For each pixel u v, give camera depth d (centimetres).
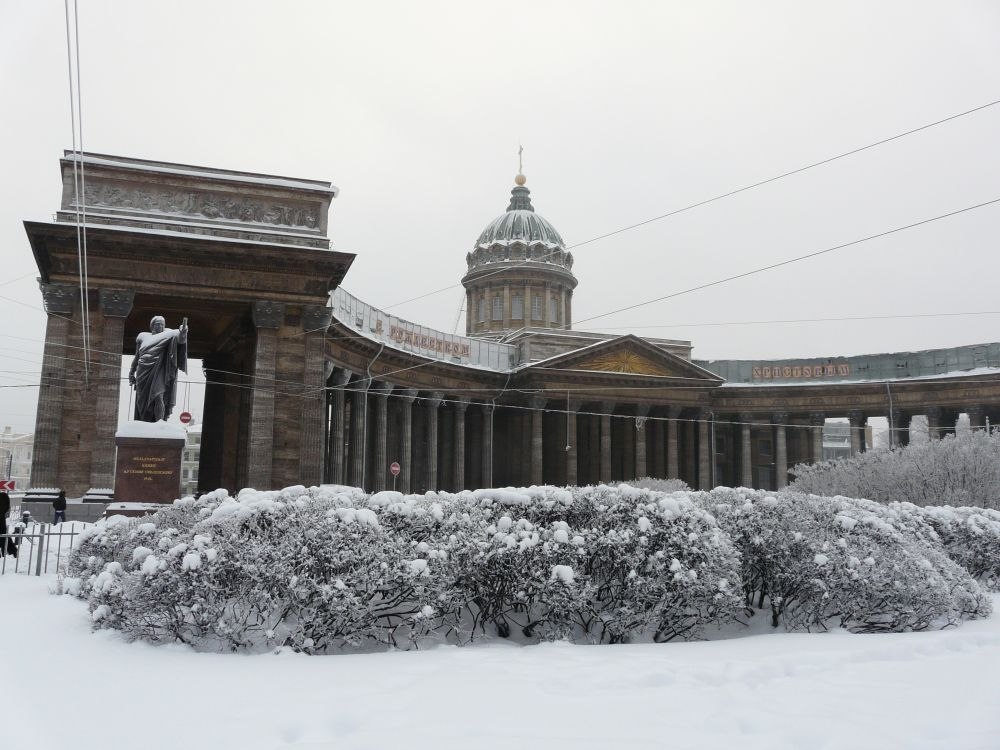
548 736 684
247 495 1326
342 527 1206
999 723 738
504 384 7406
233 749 657
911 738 686
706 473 7450
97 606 1218
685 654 1116
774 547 1460
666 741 670
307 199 4506
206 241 4200
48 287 4056
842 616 1445
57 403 4006
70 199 4153
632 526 1349
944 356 7369
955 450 3716
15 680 898
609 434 7288
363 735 687
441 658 1060
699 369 7456
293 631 1172
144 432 2612
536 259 8488
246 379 4872
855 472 4019
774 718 746
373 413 6862
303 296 4447
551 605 1262
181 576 1130
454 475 6900
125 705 789
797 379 7925
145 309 4653
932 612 1436
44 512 3878
